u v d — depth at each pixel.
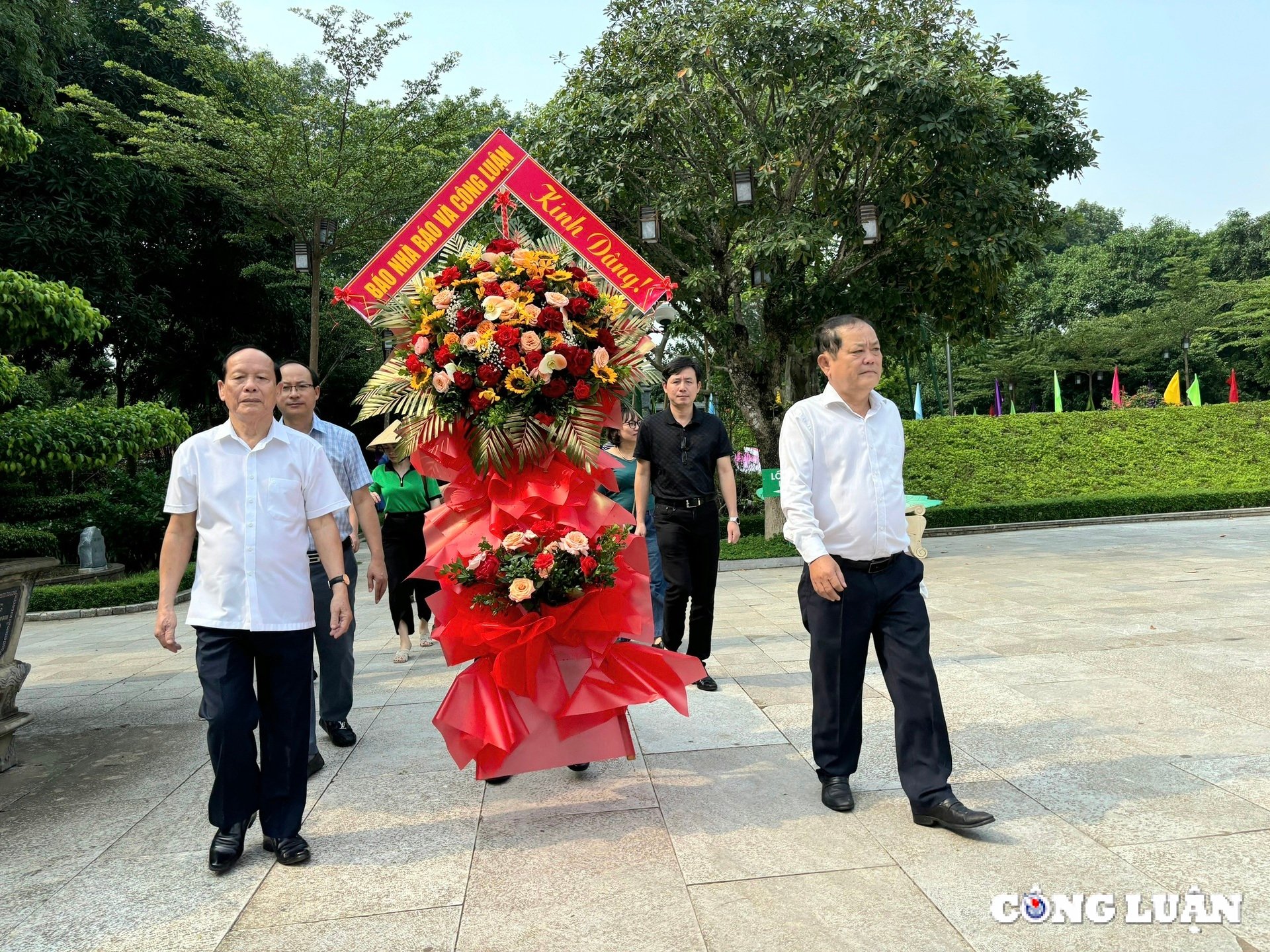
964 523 14.35
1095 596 6.87
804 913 2.18
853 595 2.78
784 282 11.36
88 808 3.22
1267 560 8.72
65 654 7.02
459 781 3.30
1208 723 3.52
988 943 2.01
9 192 13.66
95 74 15.55
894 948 2.00
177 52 13.89
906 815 2.76
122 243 14.86
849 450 2.79
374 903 2.35
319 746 3.81
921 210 10.23
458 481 3.17
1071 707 3.82
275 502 2.69
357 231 15.02
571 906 2.27
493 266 3.08
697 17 10.47
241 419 2.71
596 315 3.09
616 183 10.57
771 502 12.10
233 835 2.64
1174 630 5.34
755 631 6.09
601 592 3.03
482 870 2.52
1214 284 30.94
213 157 13.33
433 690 4.78
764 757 3.37
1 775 3.64
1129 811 2.69
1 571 3.65
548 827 2.81
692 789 3.06
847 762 2.87
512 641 2.97
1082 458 18.77
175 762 3.74
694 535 4.36
